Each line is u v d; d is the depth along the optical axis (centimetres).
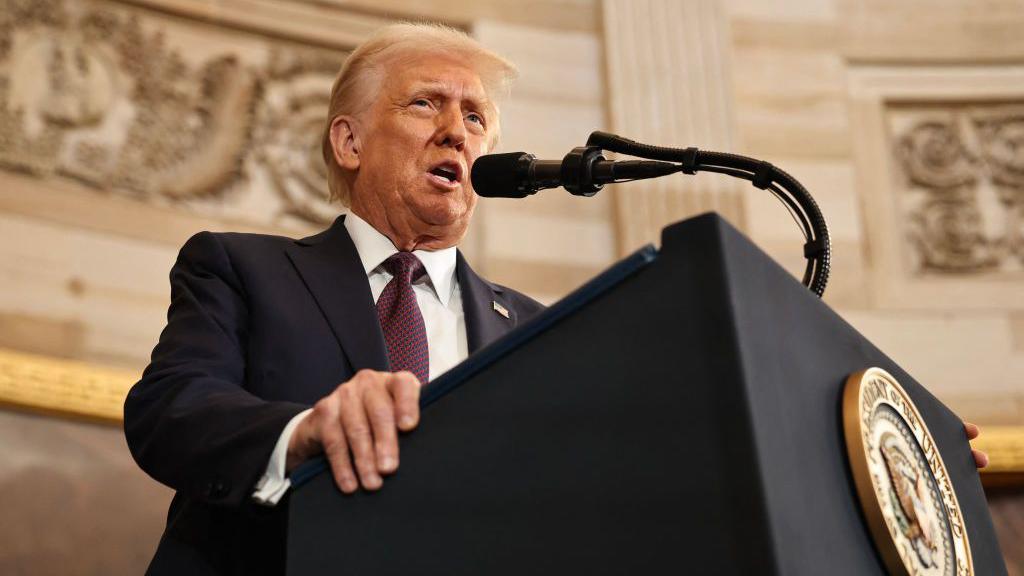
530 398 142
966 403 636
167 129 578
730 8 712
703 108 673
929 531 153
